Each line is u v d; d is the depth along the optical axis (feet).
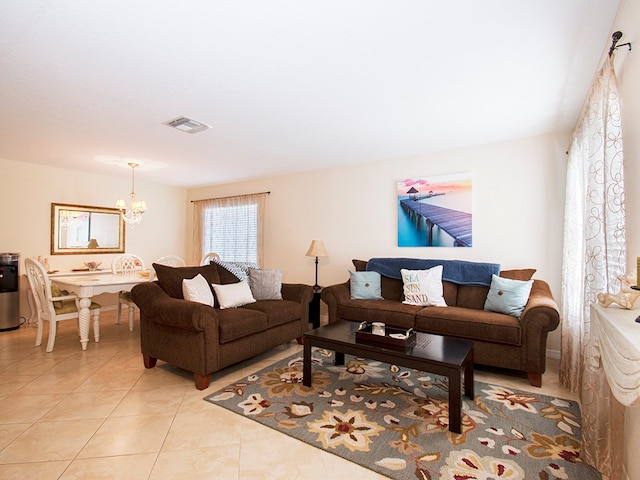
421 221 13.56
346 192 15.57
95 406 7.66
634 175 4.84
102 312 17.92
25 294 15.26
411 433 6.60
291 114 9.62
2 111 9.34
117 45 6.29
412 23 5.69
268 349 10.98
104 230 17.90
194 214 21.31
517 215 11.77
